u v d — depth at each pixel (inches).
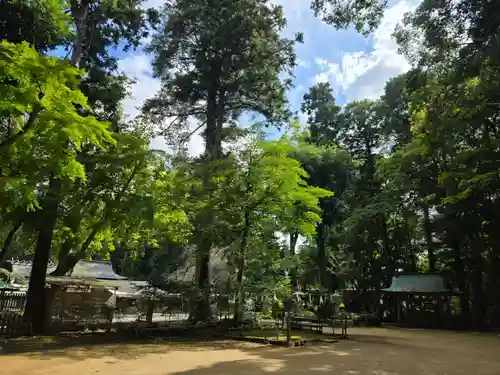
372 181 1384.1
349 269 1248.2
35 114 307.9
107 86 674.2
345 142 1542.8
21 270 1055.0
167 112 967.0
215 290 687.1
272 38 944.9
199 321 668.7
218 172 668.1
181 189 619.2
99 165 552.7
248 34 869.2
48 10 466.0
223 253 671.1
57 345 434.6
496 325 948.6
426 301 1075.3
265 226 677.3
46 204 504.4
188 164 694.5
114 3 647.8
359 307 1295.5
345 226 1202.6
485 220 989.2
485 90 831.1
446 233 1082.7
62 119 302.7
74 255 644.1
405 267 1253.7
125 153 564.4
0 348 392.8
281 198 644.1
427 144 1027.3
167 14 940.0
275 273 699.4
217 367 321.4
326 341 547.8
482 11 617.3
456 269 1071.6
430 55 780.0
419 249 1293.1
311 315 881.5
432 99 909.8
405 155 1117.7
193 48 943.0
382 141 1483.8
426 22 709.3
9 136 357.1
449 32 692.7
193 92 960.3
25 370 288.0
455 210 1011.9
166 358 365.1
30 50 294.7
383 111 1414.9
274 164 646.5
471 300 1056.2
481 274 1023.6
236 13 848.9
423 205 1171.9
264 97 982.4
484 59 673.6
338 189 1279.5
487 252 1104.2
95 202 557.3
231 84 925.2
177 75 949.2
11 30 495.2
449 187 1005.8
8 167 335.3
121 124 680.4
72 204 559.5
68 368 300.4
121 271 1389.0
